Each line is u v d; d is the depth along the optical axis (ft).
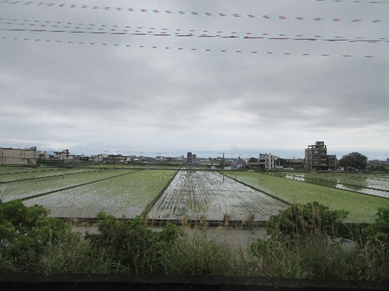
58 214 36.94
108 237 11.23
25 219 13.51
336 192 74.28
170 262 10.16
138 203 48.44
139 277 8.90
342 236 13.56
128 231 11.27
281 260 10.68
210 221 31.91
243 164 286.25
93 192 62.90
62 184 78.43
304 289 8.48
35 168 177.27
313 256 10.68
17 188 67.92
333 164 259.19
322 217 13.64
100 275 9.02
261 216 40.14
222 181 105.60
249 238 23.61
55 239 11.60
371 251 10.69
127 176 116.47
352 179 136.67
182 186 82.94
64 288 8.55
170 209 44.11
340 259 10.53
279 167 276.21
